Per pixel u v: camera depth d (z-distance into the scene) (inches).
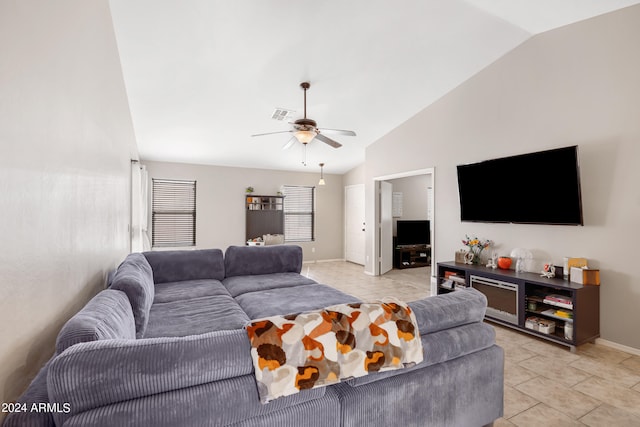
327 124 206.8
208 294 117.8
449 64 150.9
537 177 131.1
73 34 64.0
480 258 160.2
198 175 269.3
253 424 43.0
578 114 123.1
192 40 118.3
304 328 48.1
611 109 114.3
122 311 59.9
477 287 145.1
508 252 149.8
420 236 292.8
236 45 123.5
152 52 123.4
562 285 113.5
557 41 128.8
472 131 163.8
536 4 111.9
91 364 35.4
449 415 61.0
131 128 171.6
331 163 290.4
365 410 51.8
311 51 131.2
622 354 108.8
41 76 48.9
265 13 108.1
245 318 93.0
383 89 167.5
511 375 94.7
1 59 37.9
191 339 41.9
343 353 49.1
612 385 89.1
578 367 99.6
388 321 54.6
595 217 119.2
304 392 46.9
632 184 109.7
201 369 40.3
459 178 166.2
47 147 51.1
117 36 113.3
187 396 39.0
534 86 136.8
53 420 35.5
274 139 221.9
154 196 256.4
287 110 178.5
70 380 34.4
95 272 82.4
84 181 72.0
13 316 40.9
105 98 94.0
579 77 122.7
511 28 128.3
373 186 241.8
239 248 154.6
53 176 53.7
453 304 64.6
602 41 116.4
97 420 34.5
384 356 52.0
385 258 256.1
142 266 102.0
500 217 148.5
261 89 157.4
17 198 41.8
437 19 119.3
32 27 45.9
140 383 37.1
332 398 49.6
